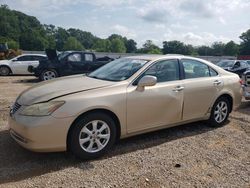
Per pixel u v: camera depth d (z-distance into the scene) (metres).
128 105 4.76
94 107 4.40
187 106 5.60
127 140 5.38
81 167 4.27
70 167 4.26
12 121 4.42
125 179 3.97
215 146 5.25
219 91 6.14
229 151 5.04
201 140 5.52
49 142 4.16
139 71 5.06
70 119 4.23
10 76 17.80
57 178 3.94
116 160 4.54
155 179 4.00
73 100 4.30
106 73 5.43
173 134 5.79
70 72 14.64
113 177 4.01
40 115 4.14
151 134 5.74
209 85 5.92
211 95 5.99
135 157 4.66
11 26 89.25
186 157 4.72
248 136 5.85
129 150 4.93
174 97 5.33
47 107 4.18
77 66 14.73
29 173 4.05
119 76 5.10
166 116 5.29
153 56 5.55
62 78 5.48
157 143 5.29
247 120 7.00
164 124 5.32
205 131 6.05
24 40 90.25
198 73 5.91
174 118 5.43
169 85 5.29
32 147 4.13
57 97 4.30
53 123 4.14
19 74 18.48
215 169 4.35
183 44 94.75
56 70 14.48
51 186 3.74
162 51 96.00
